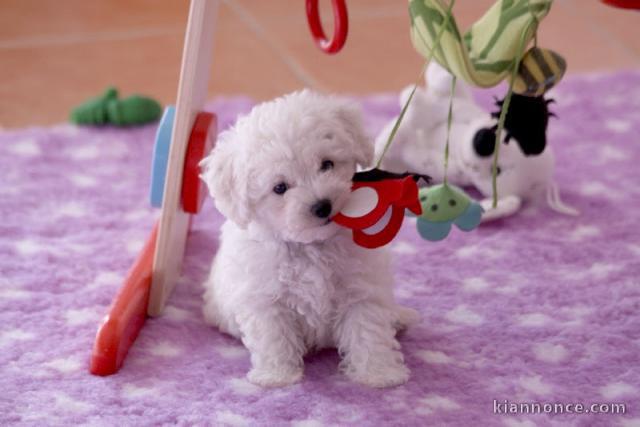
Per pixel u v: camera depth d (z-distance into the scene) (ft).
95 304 6.31
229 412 5.18
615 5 5.19
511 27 5.43
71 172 8.07
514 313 6.19
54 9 11.77
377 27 11.39
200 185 6.15
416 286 6.53
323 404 5.24
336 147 5.09
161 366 5.66
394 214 5.12
